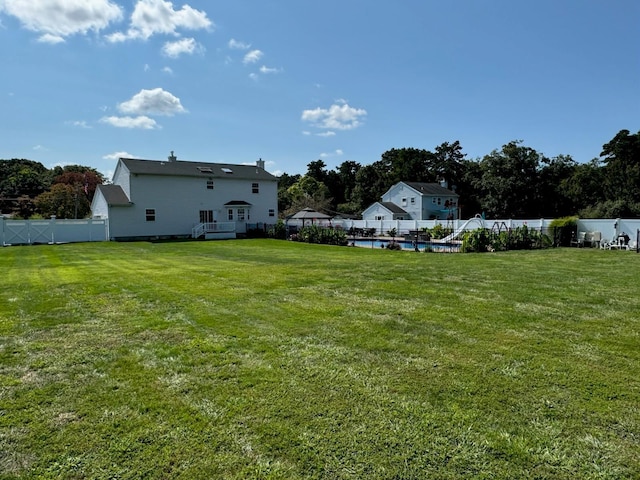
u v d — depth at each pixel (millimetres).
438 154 61188
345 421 2672
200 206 30141
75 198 43375
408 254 15961
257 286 7633
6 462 2238
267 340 4375
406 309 5742
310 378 3367
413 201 44062
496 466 2189
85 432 2553
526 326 4867
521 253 15805
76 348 4148
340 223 34688
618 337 4453
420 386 3203
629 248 17656
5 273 9766
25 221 22719
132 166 27672
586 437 2469
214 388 3184
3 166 65188
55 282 8219
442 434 2508
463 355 3896
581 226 20469
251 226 32281
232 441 2445
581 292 6969
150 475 2125
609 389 3135
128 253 16312
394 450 2340
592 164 44344
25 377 3418
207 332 4680
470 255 15086
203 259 13555
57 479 2094
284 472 2148
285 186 79625
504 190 43812
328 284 7840
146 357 3879
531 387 3178
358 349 4074
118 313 5578
